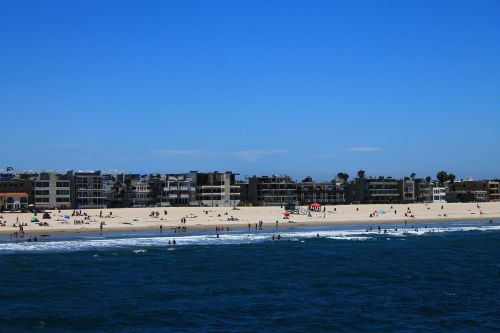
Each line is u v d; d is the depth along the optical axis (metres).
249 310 69.38
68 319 65.56
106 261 108.56
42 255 116.19
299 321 64.56
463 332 61.25
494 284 86.06
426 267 102.00
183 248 127.94
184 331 60.91
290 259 111.38
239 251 123.19
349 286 84.25
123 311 69.00
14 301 74.75
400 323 64.19
